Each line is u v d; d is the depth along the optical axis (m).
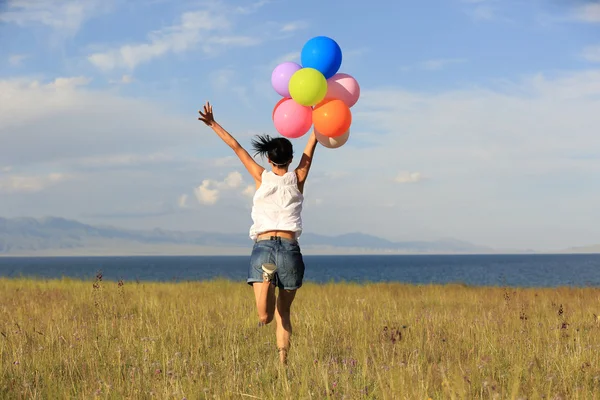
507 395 4.43
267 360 5.93
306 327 7.91
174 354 6.14
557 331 7.36
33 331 7.51
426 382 4.59
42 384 5.12
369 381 4.95
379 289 19.39
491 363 5.60
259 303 5.29
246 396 4.55
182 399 4.38
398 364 5.26
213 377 5.21
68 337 7.13
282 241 5.38
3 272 108.62
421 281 65.62
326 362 5.73
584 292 18.91
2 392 4.83
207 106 5.66
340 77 5.98
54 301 12.27
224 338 7.18
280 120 5.77
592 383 4.98
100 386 4.77
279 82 5.89
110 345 6.70
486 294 17.22
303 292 16.91
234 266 173.75
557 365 5.56
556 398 4.24
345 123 5.65
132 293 14.47
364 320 8.75
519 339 6.80
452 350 6.47
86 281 21.16
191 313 9.42
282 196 5.46
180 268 146.50
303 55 5.91
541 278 75.75
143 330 7.73
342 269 131.00
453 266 159.62
